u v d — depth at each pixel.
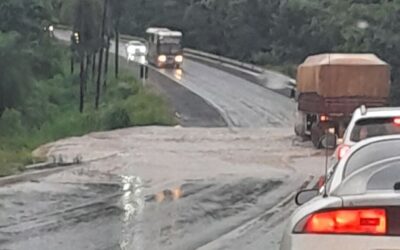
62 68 96.56
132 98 74.50
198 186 27.64
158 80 92.62
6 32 82.81
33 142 49.19
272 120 63.75
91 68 95.12
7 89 71.44
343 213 7.65
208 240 17.16
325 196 8.58
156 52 106.94
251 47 137.75
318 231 7.68
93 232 17.92
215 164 36.28
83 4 85.00
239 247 16.31
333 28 107.44
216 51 145.25
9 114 62.84
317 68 47.06
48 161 34.84
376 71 46.81
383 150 10.08
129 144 46.72
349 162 9.97
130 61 113.44
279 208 22.30
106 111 64.69
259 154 41.53
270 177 30.95
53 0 101.00
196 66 113.06
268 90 85.62
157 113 64.38
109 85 86.75
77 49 85.19
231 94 81.06
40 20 91.94
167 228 18.64
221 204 22.98
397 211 7.50
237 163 37.00
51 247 16.08
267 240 17.16
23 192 24.98
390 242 7.41
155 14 157.12
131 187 26.95
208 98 77.56
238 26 139.62
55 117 70.88
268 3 137.25
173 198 24.25
